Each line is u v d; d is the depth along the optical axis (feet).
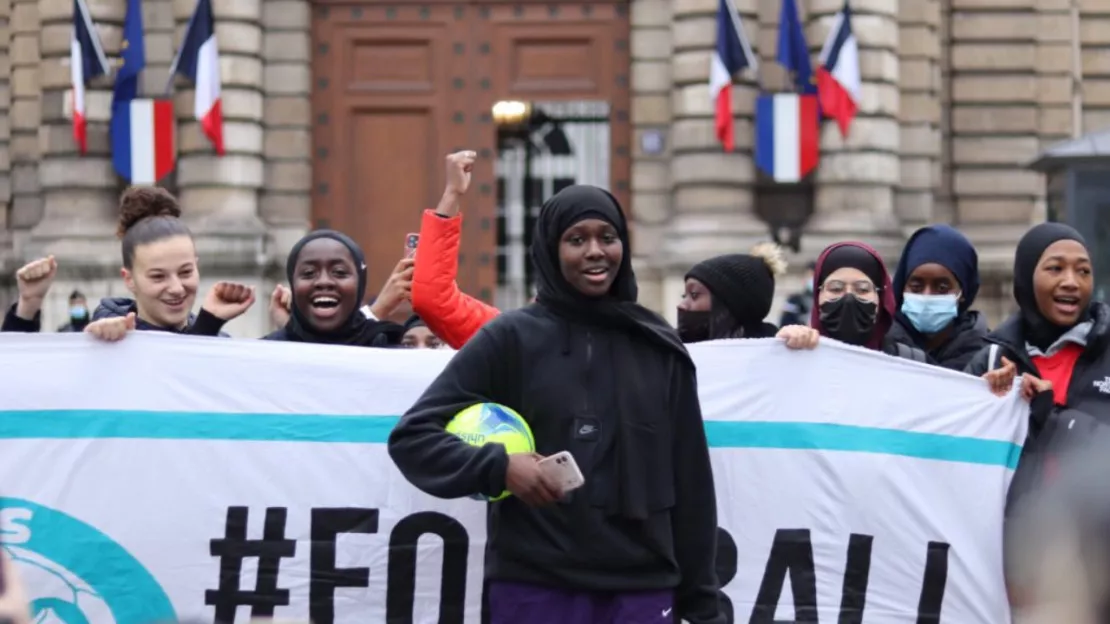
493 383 17.60
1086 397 22.91
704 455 17.95
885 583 21.59
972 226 74.43
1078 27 75.25
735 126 67.87
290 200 69.41
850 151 67.62
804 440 21.63
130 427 20.83
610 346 17.60
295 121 69.31
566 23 69.92
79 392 20.83
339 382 21.15
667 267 67.10
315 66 70.03
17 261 72.08
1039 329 23.53
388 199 70.13
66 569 20.59
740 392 21.74
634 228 69.87
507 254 71.20
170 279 21.99
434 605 20.92
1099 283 51.16
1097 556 9.57
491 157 69.92
